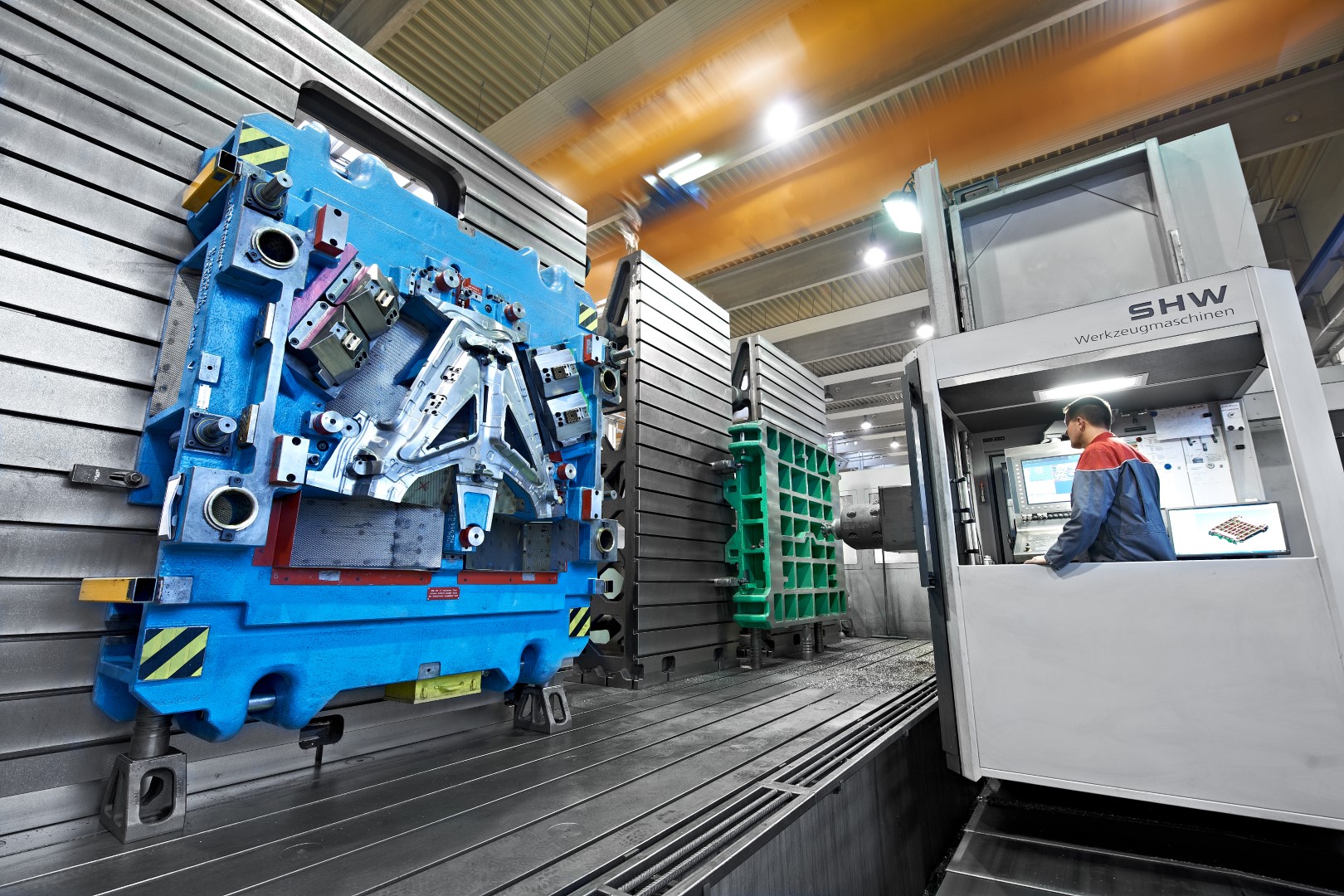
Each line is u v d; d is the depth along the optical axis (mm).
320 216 1885
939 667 2914
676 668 4238
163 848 1472
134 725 1659
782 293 8609
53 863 1381
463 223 2814
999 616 2721
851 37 5016
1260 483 3469
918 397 3217
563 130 6086
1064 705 2533
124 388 1809
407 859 1410
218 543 1551
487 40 5371
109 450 1764
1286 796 2143
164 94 1983
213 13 2139
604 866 1383
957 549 2887
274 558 1751
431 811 1732
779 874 1791
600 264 8047
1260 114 5742
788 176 6605
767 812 1764
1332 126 5582
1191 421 3674
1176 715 2334
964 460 4348
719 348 5418
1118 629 2480
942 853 3379
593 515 2744
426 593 2152
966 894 2127
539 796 1859
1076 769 2469
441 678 2227
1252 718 2225
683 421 4695
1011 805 2986
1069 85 5211
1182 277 3199
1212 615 2336
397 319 2268
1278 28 4586
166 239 1938
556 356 2738
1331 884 2094
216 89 2111
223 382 1676
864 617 8633
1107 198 3531
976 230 3857
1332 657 2152
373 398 2139
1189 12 4738
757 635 4836
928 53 4988
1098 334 2758
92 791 1637
